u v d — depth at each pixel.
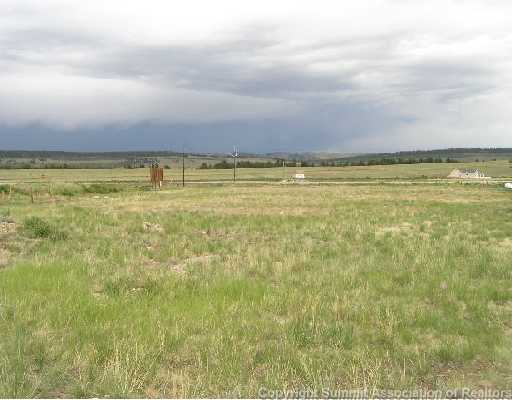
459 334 7.81
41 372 6.13
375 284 10.89
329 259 14.13
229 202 39.19
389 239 18.12
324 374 6.19
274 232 20.91
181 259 14.84
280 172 139.12
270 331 7.85
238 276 11.55
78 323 7.99
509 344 7.23
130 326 7.91
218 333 7.59
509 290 10.41
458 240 17.58
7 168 186.00
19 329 7.48
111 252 15.04
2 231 17.66
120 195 50.12
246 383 6.02
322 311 8.84
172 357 6.80
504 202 37.81
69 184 55.56
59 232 18.27
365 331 7.89
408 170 141.50
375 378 6.03
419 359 6.66
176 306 9.12
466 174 109.31
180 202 39.16
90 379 6.00
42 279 10.84
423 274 11.78
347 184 75.44
